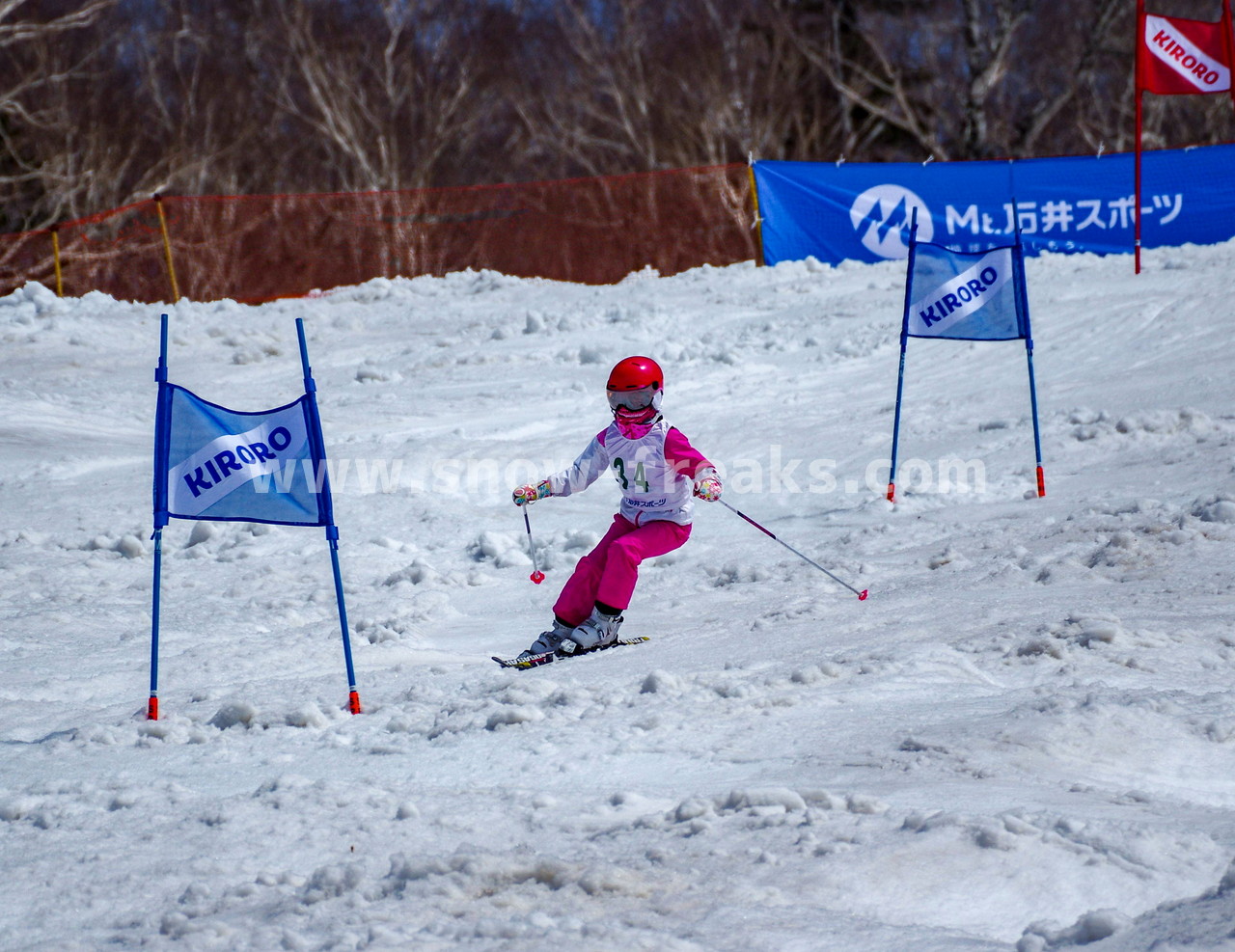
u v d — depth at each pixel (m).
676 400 14.91
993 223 21.55
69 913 3.10
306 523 5.37
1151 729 4.00
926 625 5.82
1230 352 13.02
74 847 3.53
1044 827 3.16
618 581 6.09
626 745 4.29
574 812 3.60
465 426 14.20
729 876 3.00
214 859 3.37
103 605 7.99
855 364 15.94
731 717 4.54
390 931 2.74
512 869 3.08
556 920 2.79
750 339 17.64
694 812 3.41
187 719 5.12
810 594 7.05
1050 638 5.13
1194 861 3.02
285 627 7.42
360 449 12.79
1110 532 7.50
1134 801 3.47
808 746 4.14
